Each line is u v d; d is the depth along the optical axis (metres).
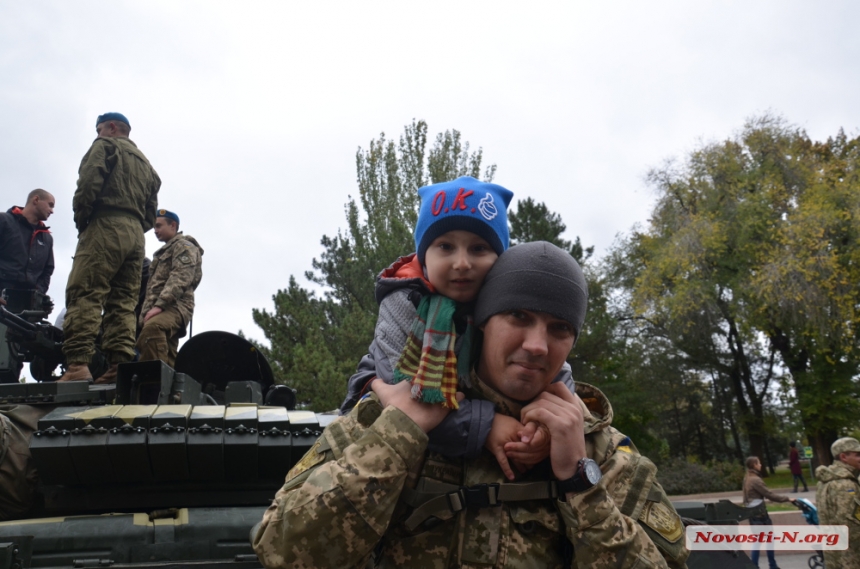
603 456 2.06
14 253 7.03
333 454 2.00
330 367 17.25
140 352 6.18
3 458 3.73
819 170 30.52
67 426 3.60
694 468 25.56
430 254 2.12
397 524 1.95
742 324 29.45
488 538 1.88
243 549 3.55
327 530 1.79
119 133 5.80
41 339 5.62
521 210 25.92
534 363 1.95
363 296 22.27
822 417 29.70
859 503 7.35
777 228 28.67
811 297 26.17
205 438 3.63
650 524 1.98
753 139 30.67
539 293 1.94
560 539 1.96
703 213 30.31
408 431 1.87
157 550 3.48
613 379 29.25
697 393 43.31
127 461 3.61
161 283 6.68
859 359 28.75
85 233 5.34
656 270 30.66
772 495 10.30
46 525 3.48
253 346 5.62
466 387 2.09
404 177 25.11
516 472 1.99
